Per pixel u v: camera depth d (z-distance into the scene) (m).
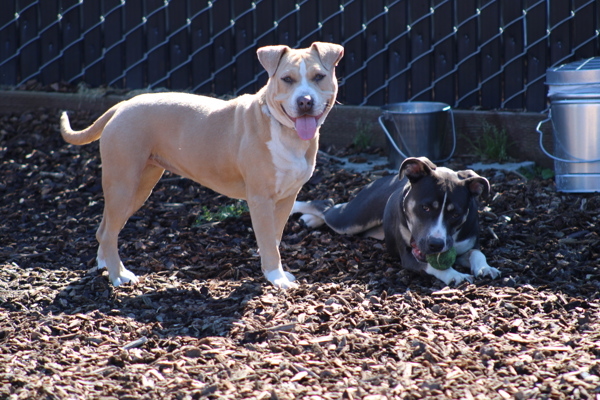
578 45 9.55
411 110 9.45
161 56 11.02
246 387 4.34
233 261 6.86
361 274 6.61
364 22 10.27
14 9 11.24
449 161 9.60
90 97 10.89
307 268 6.75
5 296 5.93
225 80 10.88
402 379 4.41
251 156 6.02
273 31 10.57
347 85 10.50
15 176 9.22
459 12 9.86
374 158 9.84
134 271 6.74
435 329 5.18
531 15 9.63
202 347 4.91
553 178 8.98
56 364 4.70
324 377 4.47
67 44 11.26
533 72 9.76
